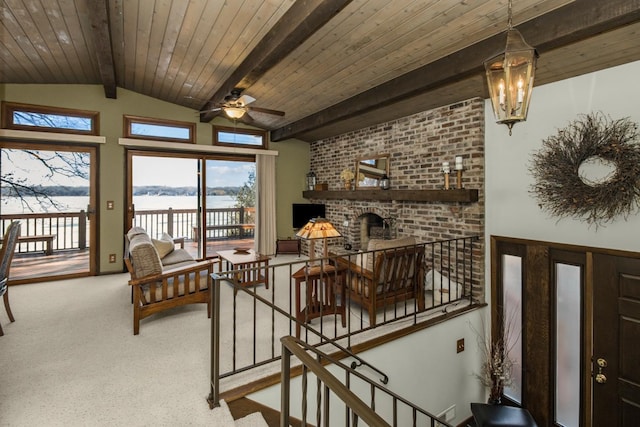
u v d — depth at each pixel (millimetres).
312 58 3369
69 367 2297
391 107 4242
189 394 2033
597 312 2832
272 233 6324
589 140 2797
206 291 3244
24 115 4352
